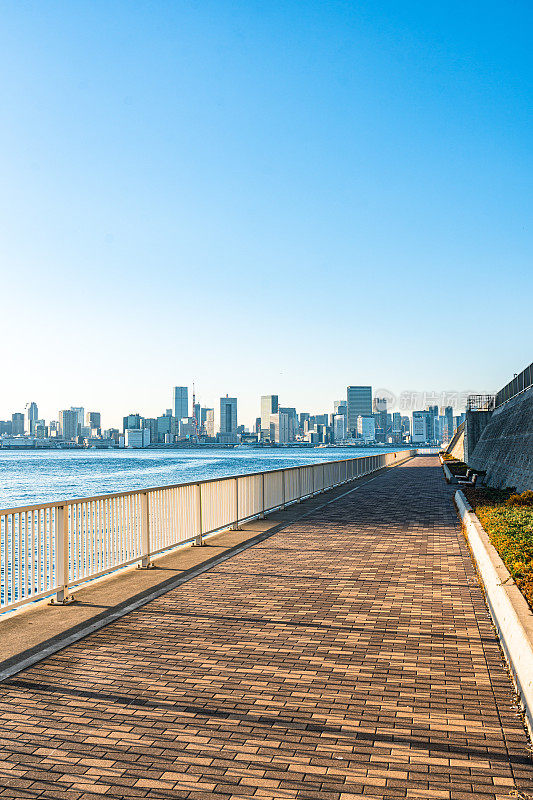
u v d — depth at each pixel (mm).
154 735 4891
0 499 46188
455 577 10414
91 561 9523
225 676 6102
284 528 15977
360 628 7641
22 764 4473
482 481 31828
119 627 7707
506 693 5680
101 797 4070
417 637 7289
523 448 23641
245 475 16719
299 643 7082
